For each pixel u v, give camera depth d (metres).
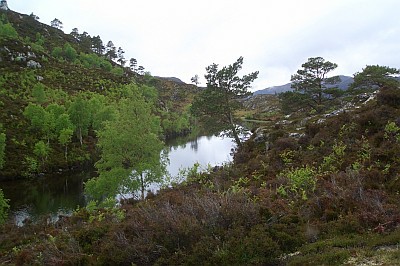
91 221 12.62
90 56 124.12
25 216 26.70
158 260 6.84
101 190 25.52
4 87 67.00
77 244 8.50
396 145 11.55
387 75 34.50
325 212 8.24
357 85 35.69
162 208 8.84
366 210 7.88
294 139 17.83
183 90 175.12
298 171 11.76
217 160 41.34
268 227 7.56
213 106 32.16
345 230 7.39
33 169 42.22
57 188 36.94
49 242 9.17
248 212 8.02
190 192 13.07
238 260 6.62
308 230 7.48
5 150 44.38
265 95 143.38
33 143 48.94
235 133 32.53
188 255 6.85
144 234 7.73
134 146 26.75
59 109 54.59
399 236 6.42
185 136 90.06
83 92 80.75
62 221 14.84
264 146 20.00
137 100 28.92
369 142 13.00
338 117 16.86
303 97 38.50
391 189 9.01
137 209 11.59
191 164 40.66
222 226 7.67
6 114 53.62
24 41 107.69
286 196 10.52
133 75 146.00
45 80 83.12
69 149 51.66
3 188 36.44
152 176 26.31
